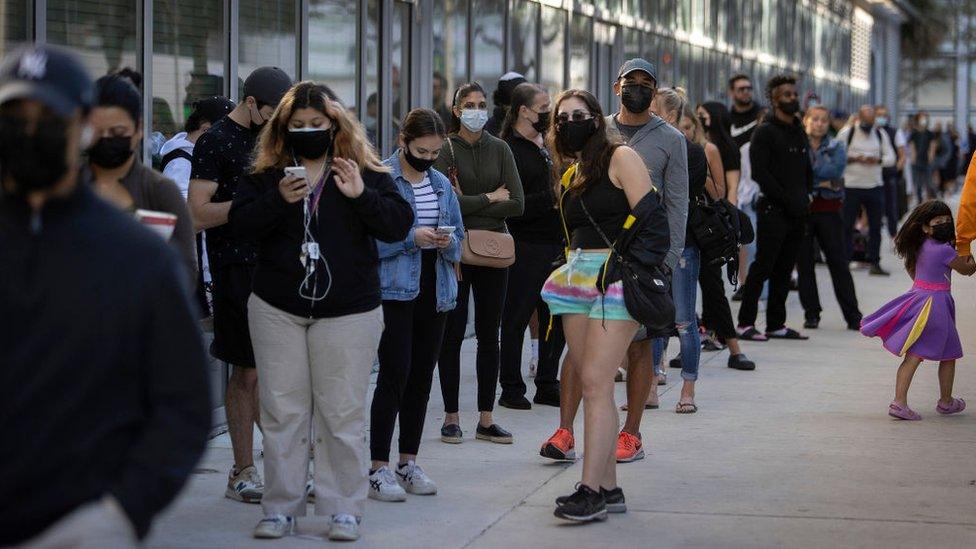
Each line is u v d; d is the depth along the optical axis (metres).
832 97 36.66
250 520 6.10
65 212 2.77
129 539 2.74
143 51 7.81
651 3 19.28
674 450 7.68
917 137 35.44
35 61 2.72
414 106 11.95
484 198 7.81
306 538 5.80
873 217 18.42
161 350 2.81
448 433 7.84
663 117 8.43
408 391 6.67
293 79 9.85
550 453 7.23
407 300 6.42
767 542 5.77
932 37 54.91
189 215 5.07
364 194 5.57
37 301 2.73
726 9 24.33
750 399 9.39
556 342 8.98
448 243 6.47
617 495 6.24
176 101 8.20
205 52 8.52
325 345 5.68
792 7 30.77
